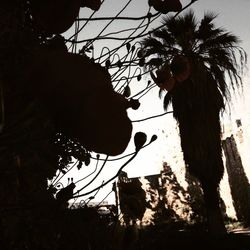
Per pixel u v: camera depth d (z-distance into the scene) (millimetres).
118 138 276
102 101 278
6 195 515
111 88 287
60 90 277
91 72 285
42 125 299
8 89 304
